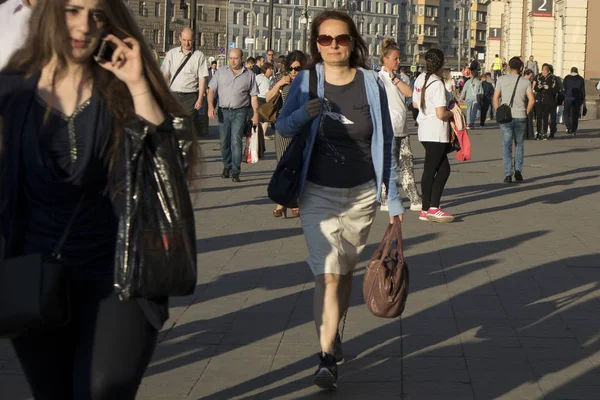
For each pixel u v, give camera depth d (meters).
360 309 7.14
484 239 10.32
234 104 15.53
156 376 5.57
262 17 138.50
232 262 8.90
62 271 3.32
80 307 3.41
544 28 52.53
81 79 3.43
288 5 141.00
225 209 12.48
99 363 3.30
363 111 5.36
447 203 13.47
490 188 15.34
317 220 5.36
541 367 5.77
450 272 8.55
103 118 3.38
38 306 3.23
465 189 15.17
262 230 10.80
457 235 10.58
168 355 5.97
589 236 10.62
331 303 5.35
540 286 7.99
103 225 3.42
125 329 3.33
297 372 5.66
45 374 3.47
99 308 3.38
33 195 3.39
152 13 110.81
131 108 3.40
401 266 5.39
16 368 5.69
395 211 5.48
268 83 22.09
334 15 5.45
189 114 3.49
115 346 3.31
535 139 28.02
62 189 3.35
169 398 5.20
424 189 11.62
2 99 3.39
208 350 6.09
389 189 5.49
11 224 3.38
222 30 124.50
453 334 6.48
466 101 33.66
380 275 5.34
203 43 122.25
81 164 3.35
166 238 3.31
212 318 6.86
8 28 4.62
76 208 3.39
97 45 3.41
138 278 3.27
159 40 111.69
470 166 19.11
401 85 11.92
